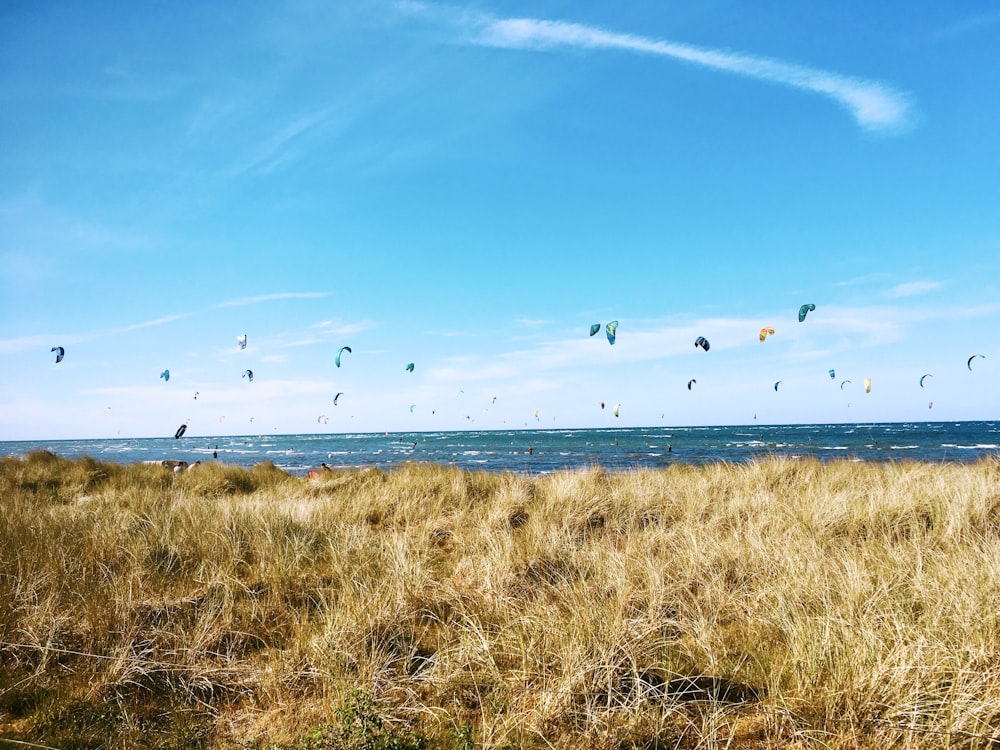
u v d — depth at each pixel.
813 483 9.34
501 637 3.74
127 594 4.39
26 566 4.74
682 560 5.06
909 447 31.28
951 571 3.98
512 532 6.70
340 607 4.18
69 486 11.69
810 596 3.92
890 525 6.09
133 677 3.41
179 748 2.76
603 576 4.68
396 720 2.93
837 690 2.88
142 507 7.79
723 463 12.24
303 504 8.26
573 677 3.06
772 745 2.68
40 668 3.36
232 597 4.57
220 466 13.62
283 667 3.47
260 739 2.88
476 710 3.11
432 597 4.59
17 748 2.67
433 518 7.65
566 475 10.09
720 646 3.58
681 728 2.84
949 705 2.62
